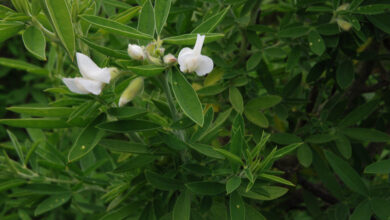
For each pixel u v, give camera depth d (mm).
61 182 432
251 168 344
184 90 315
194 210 389
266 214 450
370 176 574
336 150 459
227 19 431
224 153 333
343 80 431
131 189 400
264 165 342
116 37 494
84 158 457
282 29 440
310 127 452
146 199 406
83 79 321
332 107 450
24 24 333
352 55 433
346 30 412
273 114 494
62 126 356
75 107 348
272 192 375
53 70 530
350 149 431
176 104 376
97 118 354
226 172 361
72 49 320
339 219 420
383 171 370
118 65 349
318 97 491
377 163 374
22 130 645
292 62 442
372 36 456
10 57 835
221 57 453
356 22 397
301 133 454
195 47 318
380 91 512
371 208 391
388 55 439
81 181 422
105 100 346
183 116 362
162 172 409
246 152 352
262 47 449
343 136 437
